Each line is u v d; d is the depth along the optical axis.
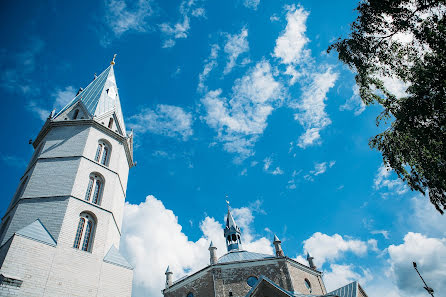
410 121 15.37
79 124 31.55
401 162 17.42
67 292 21.97
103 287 24.53
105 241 26.91
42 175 27.27
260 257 40.66
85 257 24.58
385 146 17.97
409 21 15.04
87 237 26.22
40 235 22.84
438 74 14.45
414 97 15.59
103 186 29.56
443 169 15.15
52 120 31.34
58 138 30.30
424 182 16.52
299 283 36.00
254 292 25.92
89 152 29.73
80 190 27.05
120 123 36.38
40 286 20.72
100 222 27.30
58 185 26.61
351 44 17.09
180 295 37.53
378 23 16.11
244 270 35.94
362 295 33.50
